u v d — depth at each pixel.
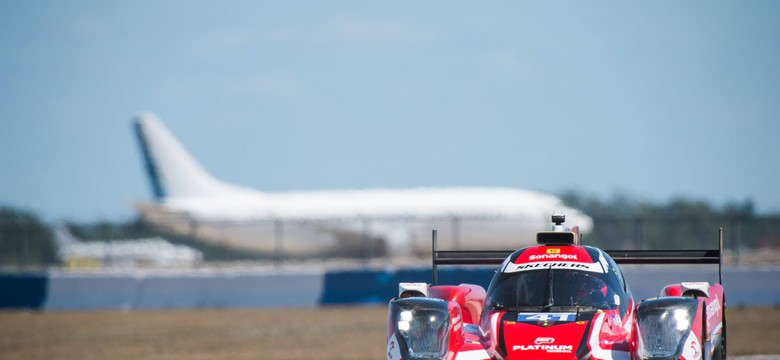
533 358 23.83
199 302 105.81
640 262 31.44
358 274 103.50
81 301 106.19
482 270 84.31
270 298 104.75
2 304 106.62
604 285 27.31
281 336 78.00
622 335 25.61
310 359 62.53
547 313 26.27
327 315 94.31
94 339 77.50
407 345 24.19
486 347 25.17
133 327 86.56
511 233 199.50
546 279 27.39
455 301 27.89
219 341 75.06
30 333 82.56
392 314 25.06
